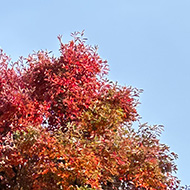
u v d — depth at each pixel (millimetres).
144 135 14430
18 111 11664
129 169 12648
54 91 13148
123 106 13922
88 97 13117
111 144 12141
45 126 12141
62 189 11359
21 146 10961
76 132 11383
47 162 10922
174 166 14664
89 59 13555
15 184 11461
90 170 10859
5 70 12898
